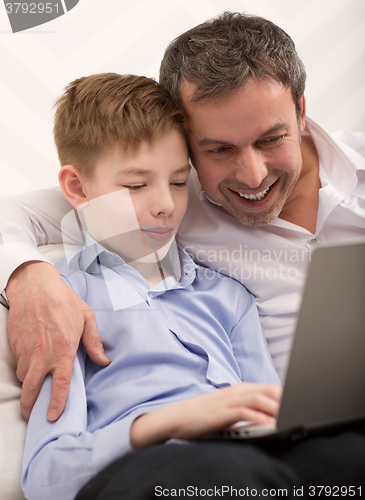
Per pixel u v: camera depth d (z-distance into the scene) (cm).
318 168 117
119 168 88
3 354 82
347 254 50
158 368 80
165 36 179
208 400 60
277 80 89
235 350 95
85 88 94
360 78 207
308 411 55
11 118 171
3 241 94
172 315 90
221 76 86
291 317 107
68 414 70
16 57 169
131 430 61
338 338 52
